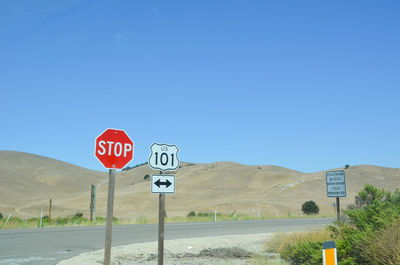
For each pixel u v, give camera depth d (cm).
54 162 17225
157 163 915
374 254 859
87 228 2600
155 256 1441
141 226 2853
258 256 1312
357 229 1041
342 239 1016
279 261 1204
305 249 1073
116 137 864
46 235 2086
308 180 10425
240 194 10231
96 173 17700
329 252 671
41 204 8850
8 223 2855
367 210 1068
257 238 1980
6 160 15388
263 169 13450
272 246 1567
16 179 12256
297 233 1611
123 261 1321
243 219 4106
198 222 3478
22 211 7450
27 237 1978
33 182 12731
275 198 8775
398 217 956
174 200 9194
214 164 13975
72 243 1762
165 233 2327
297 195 9100
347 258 924
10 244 1694
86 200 9500
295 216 4725
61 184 13725
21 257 1331
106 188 13438
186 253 1527
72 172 16062
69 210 7738
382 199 1245
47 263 1205
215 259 1390
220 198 9712
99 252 1462
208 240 1877
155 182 912
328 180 1520
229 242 1825
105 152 849
